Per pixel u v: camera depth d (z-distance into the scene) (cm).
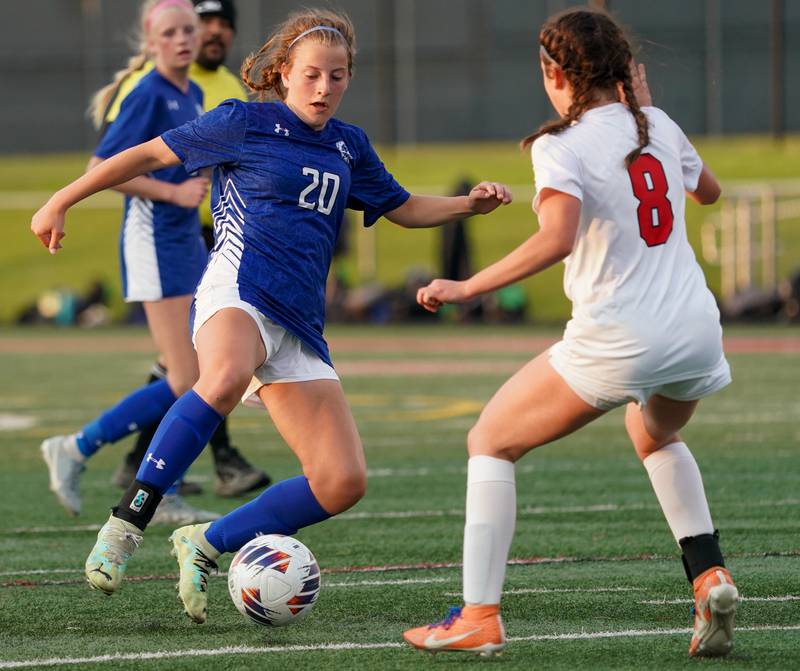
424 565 2041
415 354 6372
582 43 1449
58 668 1462
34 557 2144
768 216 8594
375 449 3441
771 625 1630
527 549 2161
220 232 1652
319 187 1647
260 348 1599
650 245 1426
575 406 1441
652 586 1878
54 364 6041
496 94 12788
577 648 1528
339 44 1633
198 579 1608
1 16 13312
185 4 2462
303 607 1589
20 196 11800
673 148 1483
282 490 1631
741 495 2666
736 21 12231
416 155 12662
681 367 1420
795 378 5091
